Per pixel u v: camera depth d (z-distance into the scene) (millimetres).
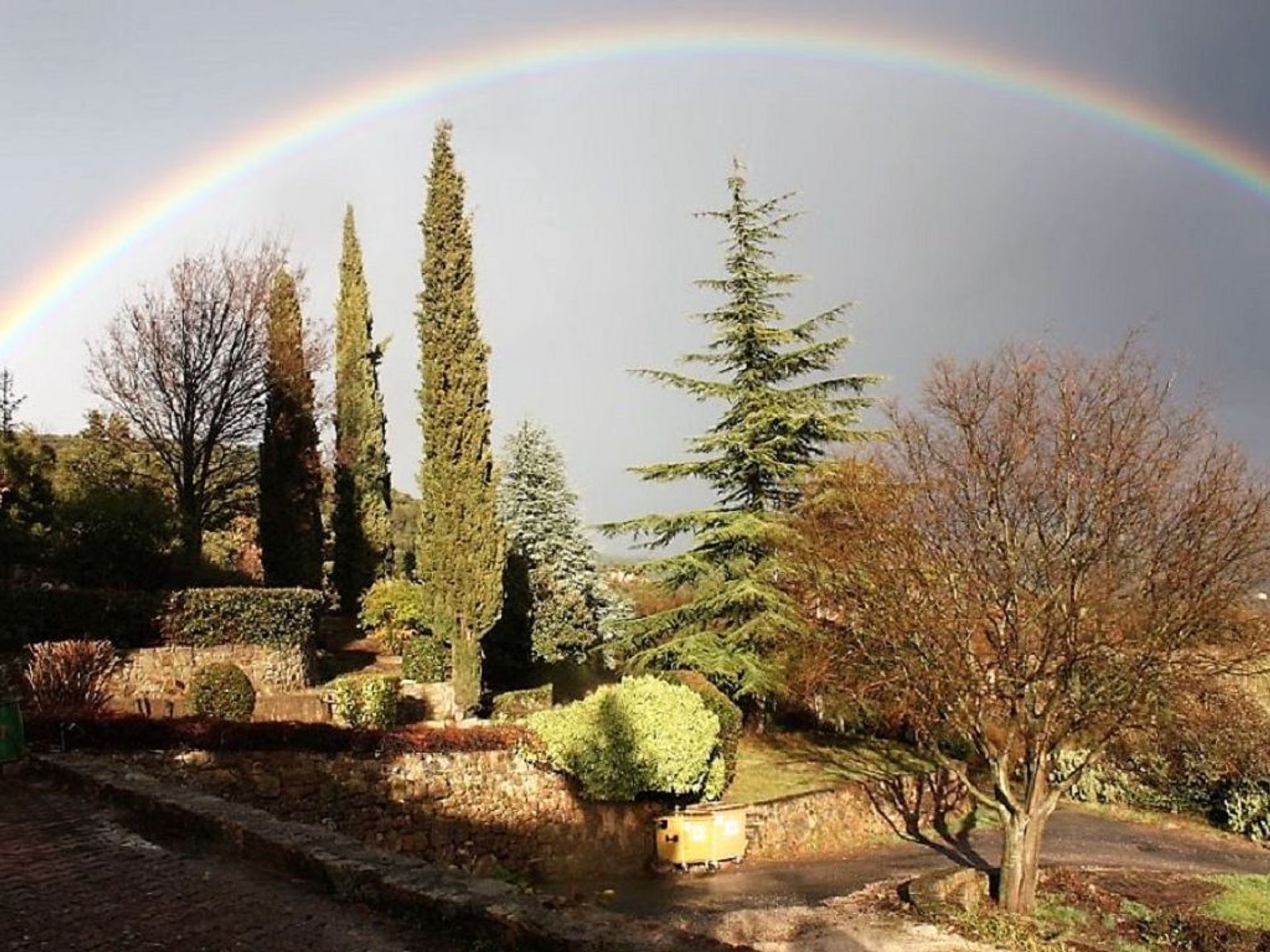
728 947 4688
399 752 11555
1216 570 10531
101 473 21125
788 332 20375
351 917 5582
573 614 24906
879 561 12859
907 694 13109
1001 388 13016
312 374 25859
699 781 14148
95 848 7078
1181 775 17938
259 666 16047
